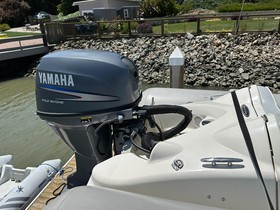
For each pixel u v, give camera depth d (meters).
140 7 17.28
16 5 26.42
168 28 10.02
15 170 2.34
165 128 1.69
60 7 26.88
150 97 1.90
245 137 0.96
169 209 0.79
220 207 0.94
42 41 10.13
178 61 2.76
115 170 1.08
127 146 1.32
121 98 1.27
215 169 0.93
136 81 1.37
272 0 16.77
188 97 1.85
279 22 7.85
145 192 0.99
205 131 1.08
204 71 7.18
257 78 6.57
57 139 4.04
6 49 8.48
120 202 0.82
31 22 27.06
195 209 0.80
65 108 1.28
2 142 4.05
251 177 0.89
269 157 0.90
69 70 1.25
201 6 20.47
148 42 8.90
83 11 18.20
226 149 0.97
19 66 9.09
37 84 1.33
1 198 1.99
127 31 9.82
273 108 1.14
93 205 0.80
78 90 1.25
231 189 0.91
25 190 1.97
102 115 1.28
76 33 10.12
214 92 1.92
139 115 1.33
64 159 3.46
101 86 1.24
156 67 7.70
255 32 8.09
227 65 7.18
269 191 0.88
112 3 17.59
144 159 1.10
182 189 0.95
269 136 0.93
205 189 0.93
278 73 6.50
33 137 4.16
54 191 1.95
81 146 1.37
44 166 2.27
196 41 8.30
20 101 6.14
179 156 1.00
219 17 8.48
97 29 9.94
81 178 1.44
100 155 1.38
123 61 1.31
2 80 8.23
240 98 1.30
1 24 22.95
